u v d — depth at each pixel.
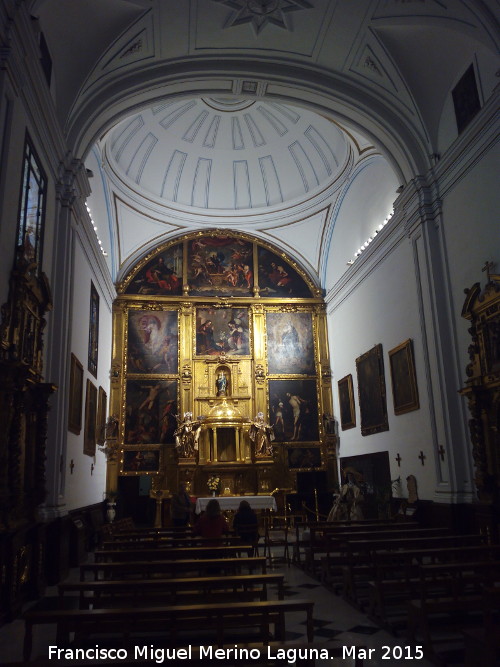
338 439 20.08
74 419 12.36
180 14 11.10
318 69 12.77
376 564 7.02
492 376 9.98
